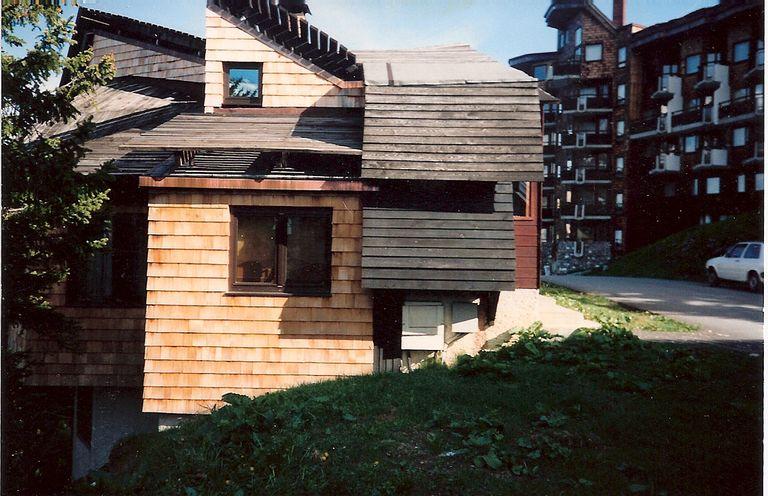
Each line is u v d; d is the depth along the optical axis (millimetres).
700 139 39188
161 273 9328
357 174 9477
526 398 6977
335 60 12242
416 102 9836
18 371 8586
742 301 17078
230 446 5949
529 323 10375
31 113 8305
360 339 9359
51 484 8922
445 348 9500
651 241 42500
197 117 10883
